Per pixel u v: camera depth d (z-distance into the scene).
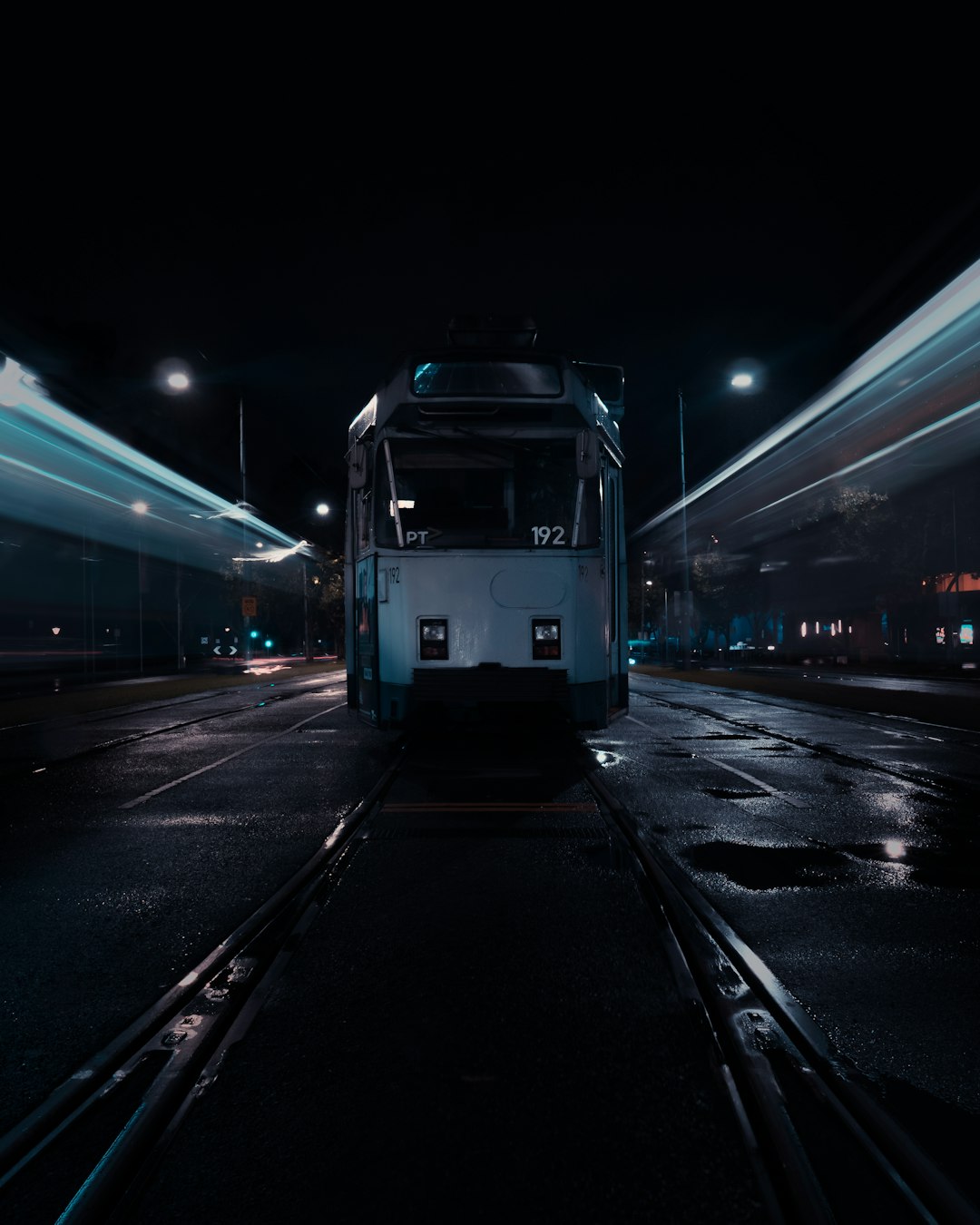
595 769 10.34
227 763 11.09
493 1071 3.12
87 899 5.29
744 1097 2.93
